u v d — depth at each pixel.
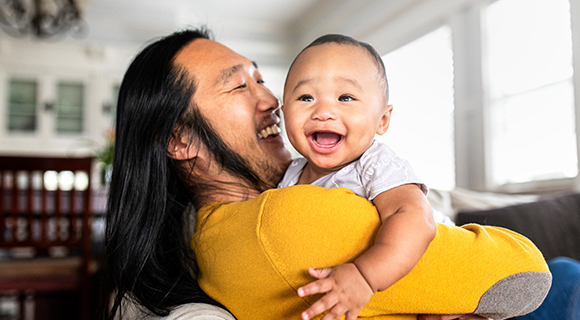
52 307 2.06
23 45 4.98
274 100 0.93
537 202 1.28
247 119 0.87
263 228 0.62
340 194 0.61
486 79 3.28
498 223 1.17
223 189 0.87
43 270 2.01
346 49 0.69
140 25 5.05
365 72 0.68
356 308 0.49
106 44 5.07
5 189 2.01
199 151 0.87
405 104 4.24
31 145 5.12
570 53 2.67
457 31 3.52
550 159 2.80
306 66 0.69
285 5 5.02
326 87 0.67
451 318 0.59
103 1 4.81
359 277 0.49
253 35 5.52
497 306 0.57
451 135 3.67
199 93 0.86
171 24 5.03
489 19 3.29
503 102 3.17
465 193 1.54
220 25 5.26
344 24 4.97
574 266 0.84
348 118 0.66
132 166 0.85
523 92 3.01
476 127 3.35
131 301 0.80
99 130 5.20
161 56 0.89
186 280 0.82
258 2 4.95
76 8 3.65
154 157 0.85
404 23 4.15
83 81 5.25
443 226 0.60
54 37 4.94
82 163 1.99
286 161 0.92
